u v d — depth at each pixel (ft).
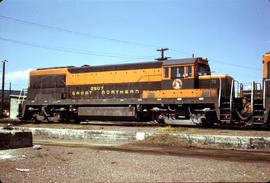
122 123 87.92
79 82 89.35
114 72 84.12
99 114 84.79
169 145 54.19
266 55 64.18
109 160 39.17
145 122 83.76
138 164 36.32
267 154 43.83
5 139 48.26
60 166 35.35
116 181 28.17
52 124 84.79
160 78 77.15
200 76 73.41
